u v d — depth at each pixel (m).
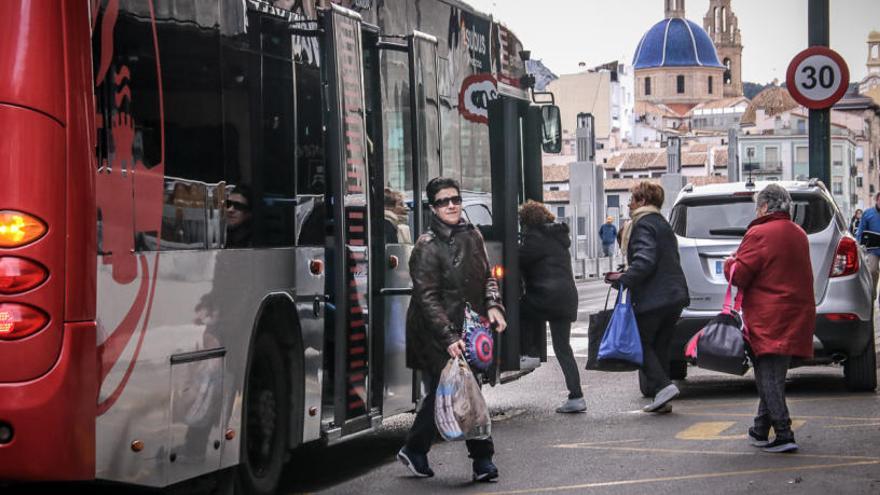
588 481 9.28
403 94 11.00
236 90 8.05
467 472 9.90
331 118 9.33
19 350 6.20
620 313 12.80
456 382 9.08
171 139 7.20
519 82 15.16
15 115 6.22
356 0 10.13
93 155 6.42
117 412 6.63
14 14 6.25
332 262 9.46
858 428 11.59
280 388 8.79
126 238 6.72
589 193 71.19
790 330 10.38
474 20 13.41
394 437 12.05
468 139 12.95
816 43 19.59
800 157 187.50
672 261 12.90
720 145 196.38
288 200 8.81
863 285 14.12
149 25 7.01
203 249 7.54
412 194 11.12
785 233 10.42
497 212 13.55
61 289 6.27
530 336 13.83
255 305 8.23
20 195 6.21
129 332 6.73
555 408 13.79
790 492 8.70
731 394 14.75
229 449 7.89
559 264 13.38
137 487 7.96
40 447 6.21
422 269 9.14
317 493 9.06
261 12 8.48
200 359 7.49
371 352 10.09
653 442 11.09
